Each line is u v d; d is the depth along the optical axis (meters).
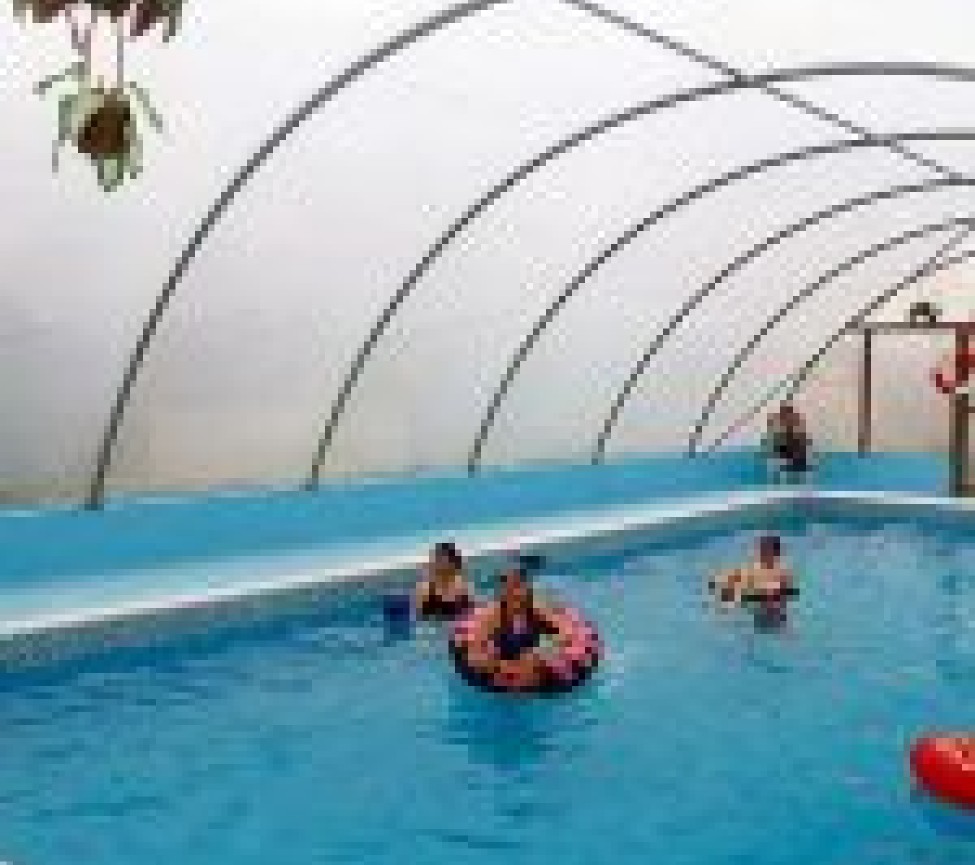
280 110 12.09
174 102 11.59
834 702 11.38
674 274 17.58
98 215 12.21
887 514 21.50
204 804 8.77
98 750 9.81
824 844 8.20
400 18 11.41
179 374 14.12
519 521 18.45
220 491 15.43
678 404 20.52
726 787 9.23
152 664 12.22
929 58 11.82
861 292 20.55
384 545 16.06
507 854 8.01
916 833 8.39
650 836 8.31
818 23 11.39
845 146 14.85
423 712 10.93
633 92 13.16
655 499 20.92
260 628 13.24
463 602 13.66
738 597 14.42
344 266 14.33
